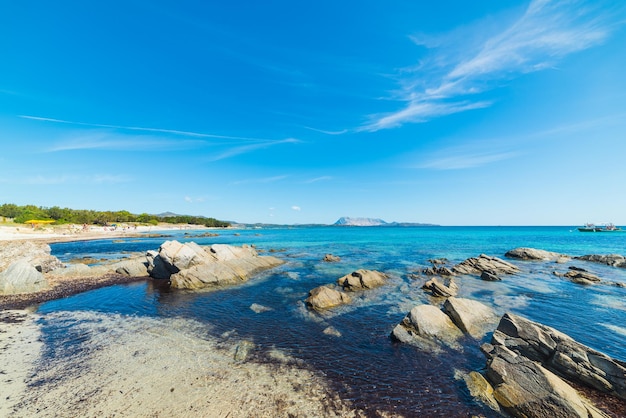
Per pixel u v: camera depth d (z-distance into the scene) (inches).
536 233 5570.9
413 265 1517.0
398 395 414.0
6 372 455.8
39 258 1232.2
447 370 482.3
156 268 1210.6
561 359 462.9
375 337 614.5
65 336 605.9
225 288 1047.0
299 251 2237.9
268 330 652.1
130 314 758.5
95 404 381.1
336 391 421.1
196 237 4148.6
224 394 407.5
